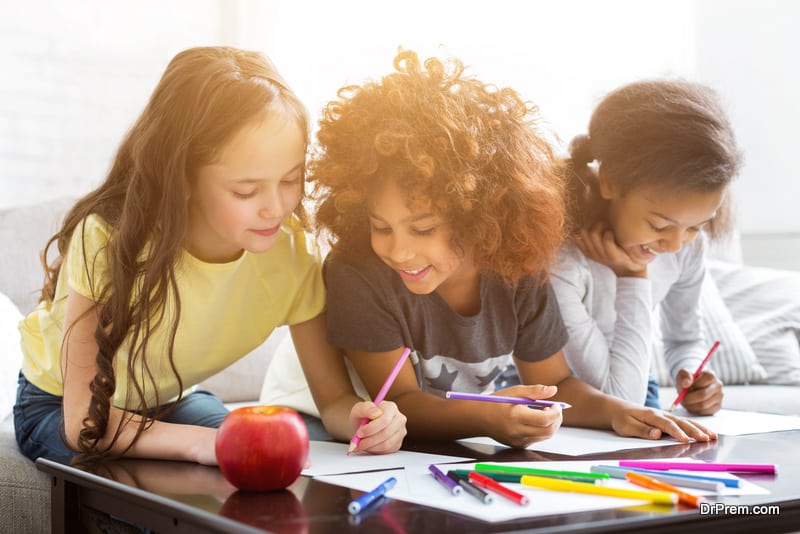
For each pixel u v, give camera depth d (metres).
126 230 1.11
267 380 1.71
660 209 1.43
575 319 1.53
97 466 1.00
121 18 2.57
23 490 1.19
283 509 0.78
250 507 0.79
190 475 0.95
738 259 2.68
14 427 1.39
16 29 2.45
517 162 1.21
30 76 2.46
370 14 2.81
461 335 1.34
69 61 2.51
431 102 1.15
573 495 0.82
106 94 2.55
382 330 1.28
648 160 1.42
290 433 0.86
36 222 1.90
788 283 2.39
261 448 0.84
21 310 1.81
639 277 1.61
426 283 1.20
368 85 1.21
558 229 1.27
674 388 2.11
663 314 1.88
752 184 3.03
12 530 1.18
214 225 1.12
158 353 1.26
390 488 0.85
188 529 0.79
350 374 1.44
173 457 1.05
